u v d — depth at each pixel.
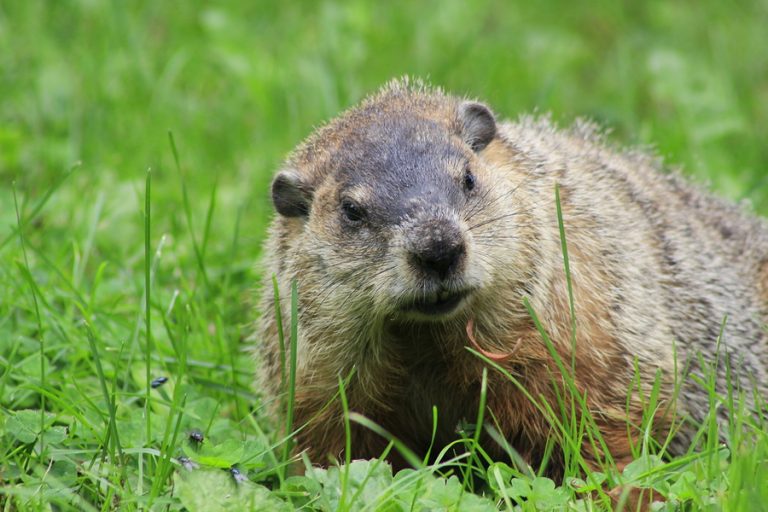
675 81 17.80
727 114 17.02
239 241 14.05
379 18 20.41
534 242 9.84
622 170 12.13
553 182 10.62
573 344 9.34
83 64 17.94
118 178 15.37
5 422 9.44
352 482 8.55
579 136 13.02
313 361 10.03
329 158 10.16
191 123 17.28
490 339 9.77
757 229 12.76
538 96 17.72
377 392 10.09
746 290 11.79
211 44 18.95
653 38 20.25
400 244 9.20
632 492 8.64
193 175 15.81
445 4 20.77
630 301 10.45
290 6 20.67
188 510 8.26
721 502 7.71
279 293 10.45
